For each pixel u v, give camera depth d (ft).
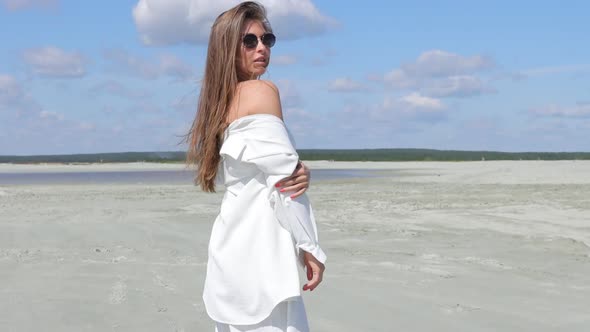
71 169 168.86
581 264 20.49
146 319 13.52
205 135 7.18
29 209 40.52
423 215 36.04
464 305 15.10
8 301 14.93
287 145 6.51
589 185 62.34
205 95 7.20
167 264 20.08
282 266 6.52
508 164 141.08
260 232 6.63
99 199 49.83
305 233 6.49
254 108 6.72
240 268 6.61
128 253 22.31
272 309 6.44
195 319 13.56
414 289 16.70
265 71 7.30
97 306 14.53
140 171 146.20
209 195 53.78
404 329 13.16
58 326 12.98
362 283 17.31
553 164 126.31
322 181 83.05
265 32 7.27
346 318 13.92
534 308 14.88
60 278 17.65
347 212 37.91
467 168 127.44
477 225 31.27
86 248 23.47
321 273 6.57
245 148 6.60
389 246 24.30
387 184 72.18
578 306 15.11
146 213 37.42
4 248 23.36
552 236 27.09
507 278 18.21
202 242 25.03
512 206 41.06
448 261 20.94
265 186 6.71
